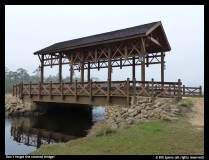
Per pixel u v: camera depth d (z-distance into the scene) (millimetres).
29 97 15273
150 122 7363
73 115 15773
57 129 10977
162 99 9117
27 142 8484
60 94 13062
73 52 14695
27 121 13141
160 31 12062
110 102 10414
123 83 9852
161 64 13172
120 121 8203
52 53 16062
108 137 6293
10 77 47344
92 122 12625
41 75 16328
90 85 11258
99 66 16516
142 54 10312
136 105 8922
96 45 12594
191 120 7301
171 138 5484
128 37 10602
